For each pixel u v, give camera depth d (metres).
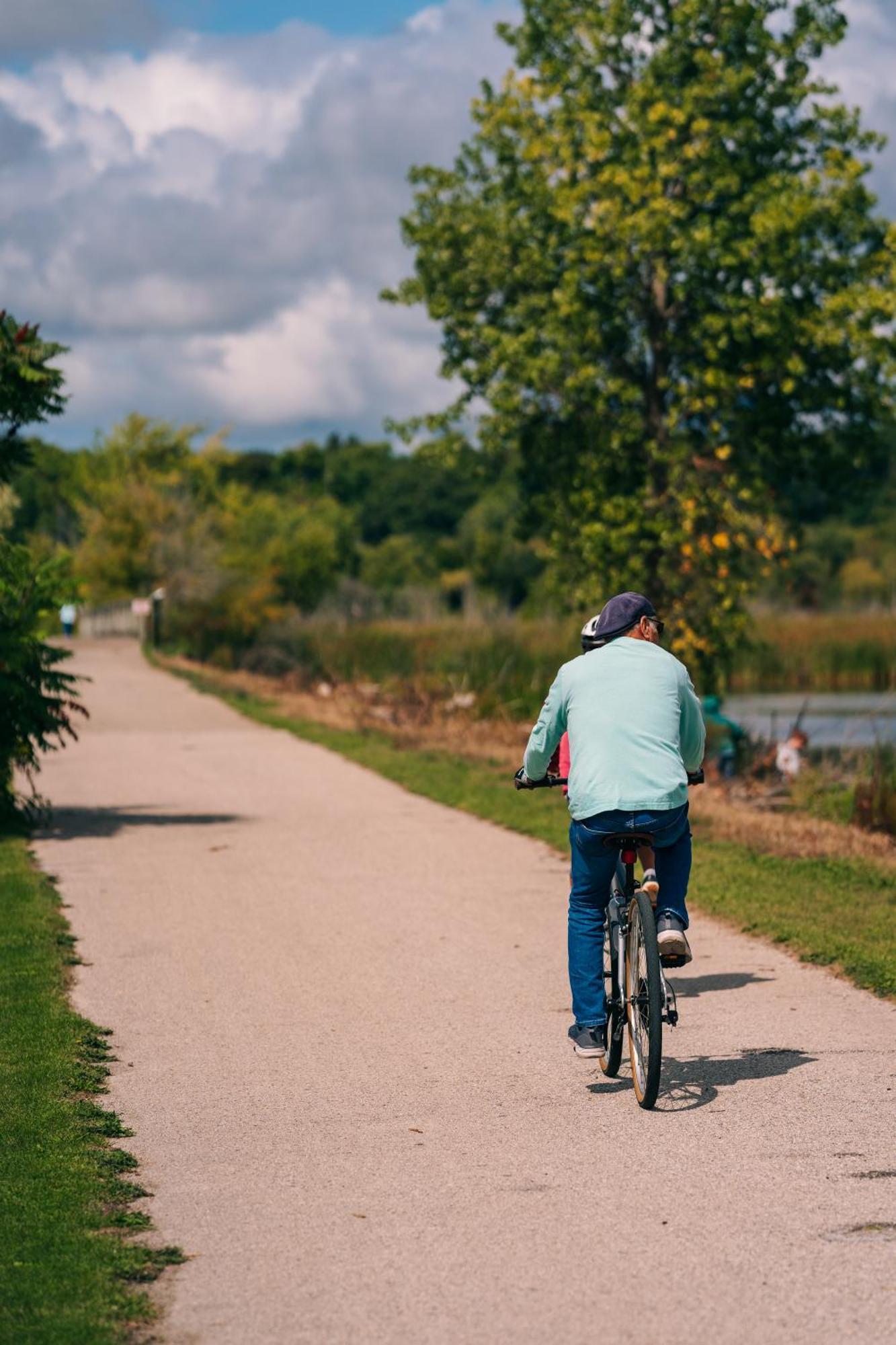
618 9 25.11
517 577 92.94
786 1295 4.28
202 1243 4.84
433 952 9.62
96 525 67.12
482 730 25.50
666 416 26.20
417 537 135.25
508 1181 5.35
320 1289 4.44
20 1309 4.27
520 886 12.10
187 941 10.14
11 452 14.98
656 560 26.02
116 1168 5.59
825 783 18.53
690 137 25.23
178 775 21.72
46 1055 7.14
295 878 12.71
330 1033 7.66
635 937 6.38
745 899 10.75
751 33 24.89
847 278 25.59
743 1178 5.29
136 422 77.31
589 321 25.03
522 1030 7.62
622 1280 4.43
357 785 19.84
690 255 24.05
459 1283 4.44
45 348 14.55
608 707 6.43
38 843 14.96
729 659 26.52
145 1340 4.11
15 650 15.34
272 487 149.75
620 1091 6.48
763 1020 7.60
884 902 10.64
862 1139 5.68
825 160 25.22
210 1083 6.80
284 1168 5.58
